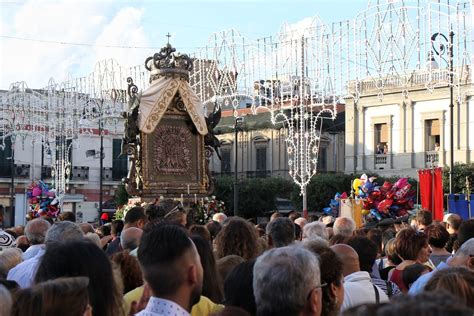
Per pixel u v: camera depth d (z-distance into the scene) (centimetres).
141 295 512
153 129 1922
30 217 2416
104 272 419
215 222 1070
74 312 351
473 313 224
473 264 648
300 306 390
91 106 3148
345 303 568
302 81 1988
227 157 5700
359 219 1844
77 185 5144
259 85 2150
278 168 5253
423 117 4269
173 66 1961
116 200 4216
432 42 1656
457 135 4116
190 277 418
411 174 4319
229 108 5666
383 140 4512
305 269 394
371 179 1888
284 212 4788
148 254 416
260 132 5416
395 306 198
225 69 2094
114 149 5356
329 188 4322
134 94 1931
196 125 1986
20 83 2953
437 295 204
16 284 550
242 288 454
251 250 716
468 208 1841
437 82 2420
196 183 2016
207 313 505
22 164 4919
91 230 1145
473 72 1680
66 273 410
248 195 4681
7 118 3275
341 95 1980
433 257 871
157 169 1955
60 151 4253
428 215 1159
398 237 760
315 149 2378
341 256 609
